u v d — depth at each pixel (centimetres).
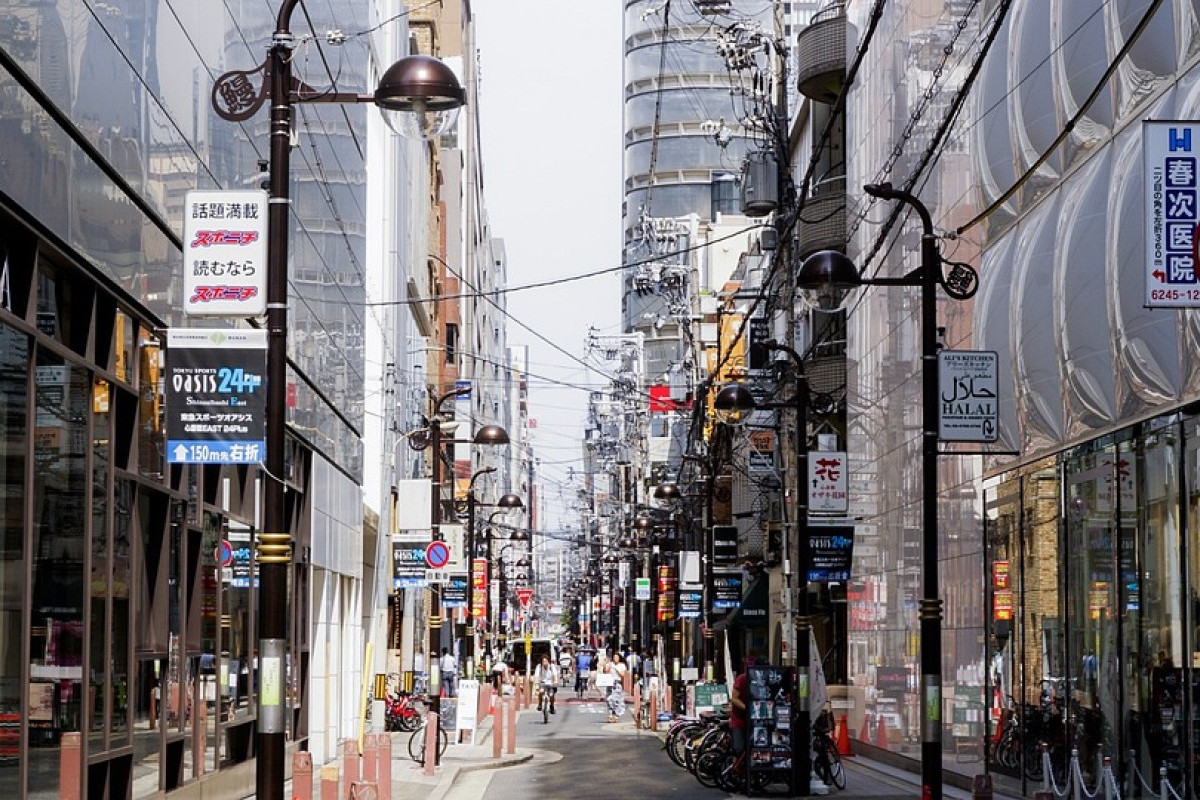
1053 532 2595
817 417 4650
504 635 9944
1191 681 1989
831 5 4731
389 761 2611
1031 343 2692
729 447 5625
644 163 13600
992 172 2925
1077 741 2455
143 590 1967
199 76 2162
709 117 13200
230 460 1483
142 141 1850
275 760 1480
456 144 10631
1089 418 2406
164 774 2038
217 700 2377
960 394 2155
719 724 3394
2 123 1354
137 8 1816
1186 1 1995
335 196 3678
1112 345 2292
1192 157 1447
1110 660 2314
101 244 1681
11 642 1427
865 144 4166
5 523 1416
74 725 1636
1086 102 2188
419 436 5184
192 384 1484
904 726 3666
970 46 3089
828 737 3083
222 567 2419
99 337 1759
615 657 7819
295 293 3022
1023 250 2745
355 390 4181
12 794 1422
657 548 8150
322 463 3488
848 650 4419
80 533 1664
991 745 2961
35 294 1501
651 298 12275
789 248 3984
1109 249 2291
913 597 3594
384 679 4381
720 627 5991
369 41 4588
